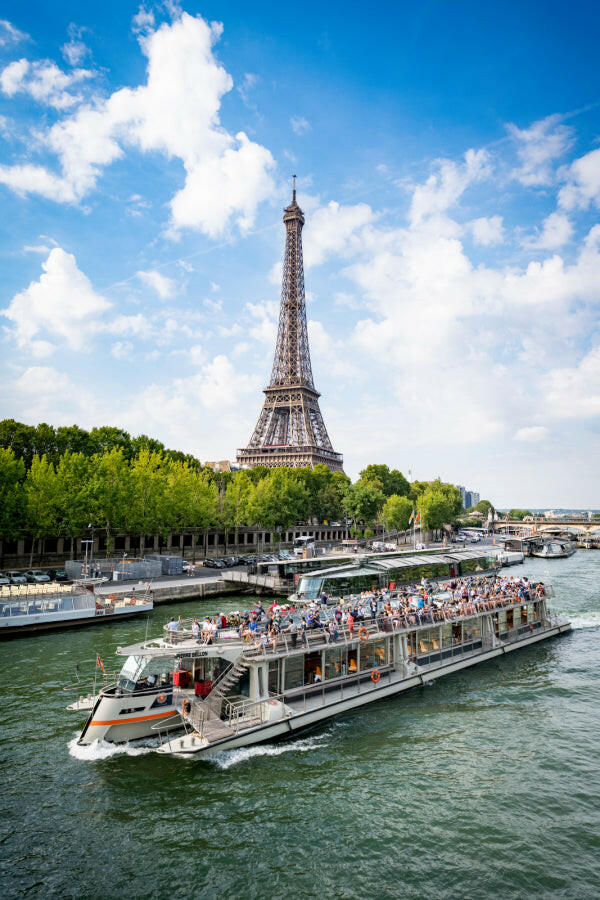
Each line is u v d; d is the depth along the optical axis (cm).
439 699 3650
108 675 3825
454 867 1980
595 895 1850
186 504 9256
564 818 2294
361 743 2978
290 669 3291
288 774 2622
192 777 2567
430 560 6334
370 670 3697
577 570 11088
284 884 1881
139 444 11738
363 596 4422
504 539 15912
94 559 8319
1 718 3116
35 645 4653
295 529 14675
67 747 2803
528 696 3722
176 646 3088
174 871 1936
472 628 4631
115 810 2292
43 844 2070
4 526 7288
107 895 1823
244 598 6944
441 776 2630
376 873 1942
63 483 7888
